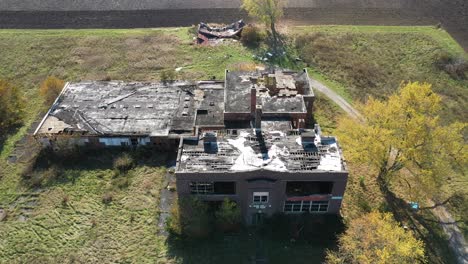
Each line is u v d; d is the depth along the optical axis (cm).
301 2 9012
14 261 4191
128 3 8875
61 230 4481
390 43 7719
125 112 5650
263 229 4419
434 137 4266
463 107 6294
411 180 5009
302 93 5700
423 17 8525
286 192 4306
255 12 7850
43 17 8494
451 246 4331
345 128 4884
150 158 5297
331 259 3959
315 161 4266
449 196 4875
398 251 3641
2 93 5775
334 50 7519
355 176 5100
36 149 5369
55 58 7325
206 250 4259
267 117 4991
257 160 4288
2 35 7931
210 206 4444
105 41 7769
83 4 8875
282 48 7581
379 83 6769
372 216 4041
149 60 7244
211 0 9000
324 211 4500
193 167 4216
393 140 4381
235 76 5884
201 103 5747
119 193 4872
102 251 4278
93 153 5359
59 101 5856
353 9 8788
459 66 7038
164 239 4378
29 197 4844
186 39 7825
